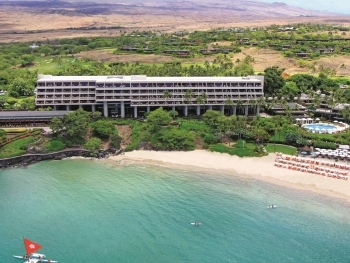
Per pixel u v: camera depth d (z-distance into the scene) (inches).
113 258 5285.4
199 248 5487.2
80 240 5644.7
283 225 5969.5
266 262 5216.5
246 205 6501.0
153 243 5585.6
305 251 5423.2
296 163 7770.7
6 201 6628.9
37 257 5280.5
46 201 6638.8
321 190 6934.1
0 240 5629.9
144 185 7199.8
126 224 6003.9
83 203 6579.7
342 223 6008.9
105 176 7573.8
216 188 7071.9
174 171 7770.7
